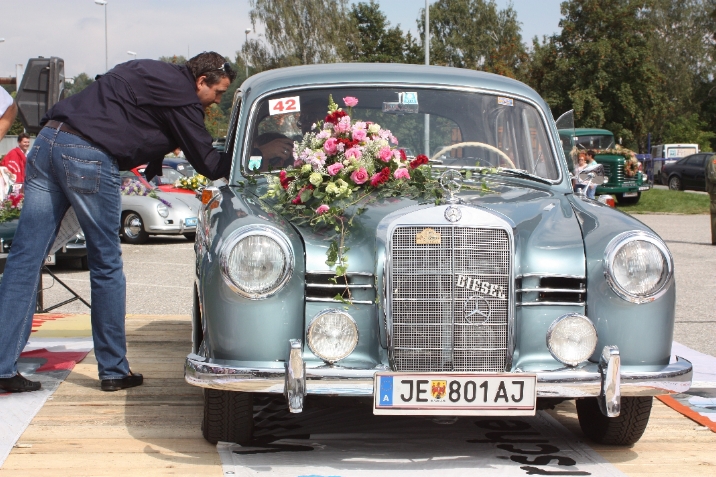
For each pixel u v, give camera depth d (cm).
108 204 410
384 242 313
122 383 430
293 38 4978
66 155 398
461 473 320
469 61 6450
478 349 314
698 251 1311
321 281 314
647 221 1994
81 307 776
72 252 1030
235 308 307
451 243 312
